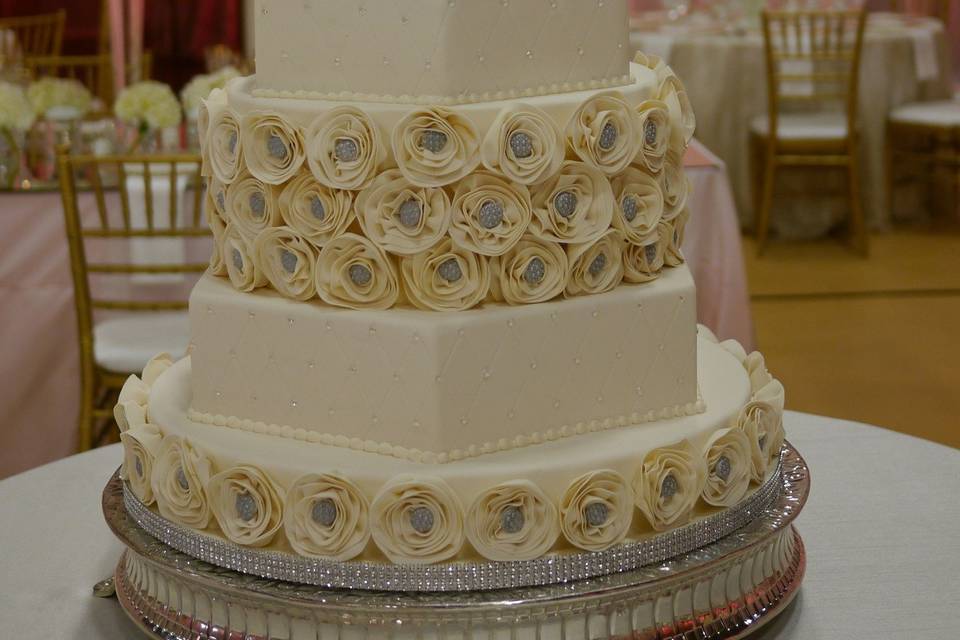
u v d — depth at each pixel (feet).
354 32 5.50
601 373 5.63
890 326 18.45
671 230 6.01
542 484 5.19
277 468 5.30
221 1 28.09
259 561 5.24
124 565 6.10
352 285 5.45
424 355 5.22
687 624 5.27
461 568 5.05
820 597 5.97
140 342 11.93
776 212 23.00
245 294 5.78
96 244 12.53
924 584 6.06
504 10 5.44
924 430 14.79
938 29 22.70
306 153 5.36
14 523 6.88
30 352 12.53
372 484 5.16
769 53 20.57
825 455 7.64
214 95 6.20
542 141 5.27
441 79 5.34
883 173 22.76
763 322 18.76
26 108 13.38
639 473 5.33
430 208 5.26
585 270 5.54
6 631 5.76
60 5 27.99
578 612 5.05
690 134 6.07
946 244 22.47
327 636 5.08
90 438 11.75
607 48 5.85
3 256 12.36
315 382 5.56
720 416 5.83
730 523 5.50
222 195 5.93
